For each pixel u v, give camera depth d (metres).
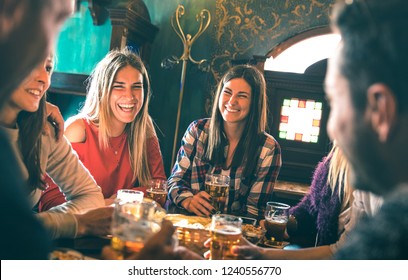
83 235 1.42
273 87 3.96
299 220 2.20
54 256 1.09
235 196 2.60
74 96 3.83
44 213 1.40
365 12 0.63
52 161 1.88
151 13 4.19
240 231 1.28
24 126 1.67
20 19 0.65
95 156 2.50
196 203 2.14
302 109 3.93
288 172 3.96
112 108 2.47
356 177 0.71
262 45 4.42
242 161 2.61
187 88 4.51
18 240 0.56
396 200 0.57
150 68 4.20
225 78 2.63
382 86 0.60
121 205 1.14
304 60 4.48
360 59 0.62
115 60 2.51
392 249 0.53
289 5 4.35
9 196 0.56
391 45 0.59
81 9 3.66
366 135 0.64
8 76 0.67
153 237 0.97
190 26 4.48
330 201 1.97
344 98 0.66
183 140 2.76
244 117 2.57
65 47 3.73
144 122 2.63
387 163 0.63
